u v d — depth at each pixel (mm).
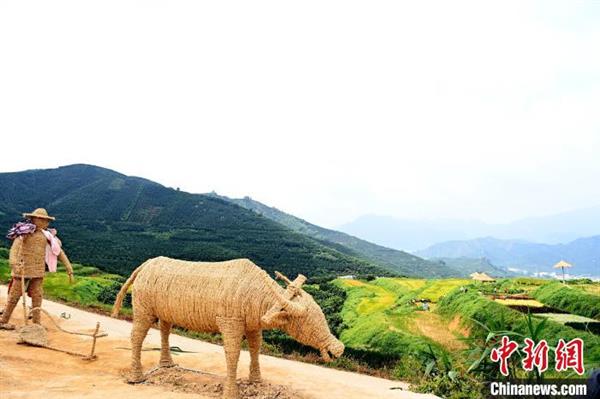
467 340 10484
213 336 14172
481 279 23094
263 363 9617
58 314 13922
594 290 17016
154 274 6953
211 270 6695
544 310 15984
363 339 14258
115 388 6473
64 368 7332
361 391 7785
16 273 9109
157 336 12781
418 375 10742
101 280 23406
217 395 6539
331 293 24359
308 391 7414
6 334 8820
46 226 9758
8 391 5852
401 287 23000
